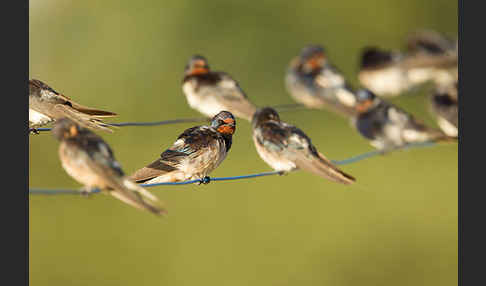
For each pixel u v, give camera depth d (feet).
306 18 89.76
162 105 82.28
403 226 62.39
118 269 56.65
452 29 98.43
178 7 86.38
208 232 59.88
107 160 24.40
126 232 60.59
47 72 86.84
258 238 59.82
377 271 58.44
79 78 85.71
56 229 60.13
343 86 58.85
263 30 87.20
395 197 67.21
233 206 62.64
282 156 31.35
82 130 25.21
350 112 56.80
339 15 91.91
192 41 85.87
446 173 70.95
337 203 65.31
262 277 54.85
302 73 59.88
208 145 30.19
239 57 85.87
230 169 67.97
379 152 47.44
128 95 83.25
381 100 49.01
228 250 57.77
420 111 80.43
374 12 93.40
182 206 62.64
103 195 64.85
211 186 65.16
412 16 96.58
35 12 88.63
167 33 85.92
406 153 74.18
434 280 56.95
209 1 86.74
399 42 94.89
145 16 86.63
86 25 88.12
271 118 33.30
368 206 65.26
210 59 85.46
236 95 43.88
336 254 59.47
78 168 24.35
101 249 59.31
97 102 82.94
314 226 61.77
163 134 76.69
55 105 30.76
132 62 84.99
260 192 65.26
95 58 86.22
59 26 88.74
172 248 58.75
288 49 87.76
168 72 84.28
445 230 62.54
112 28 87.10
